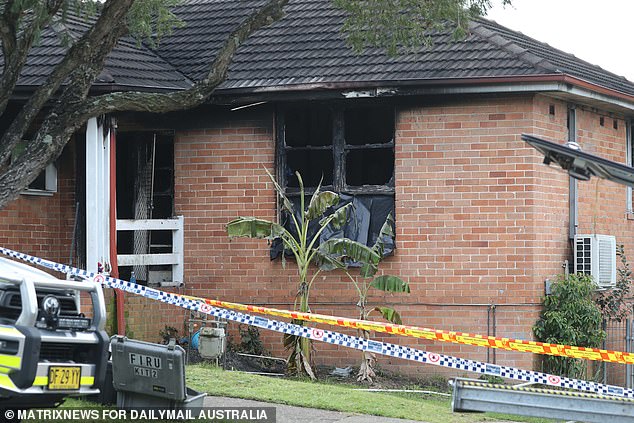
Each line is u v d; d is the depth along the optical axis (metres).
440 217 17.72
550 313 17.33
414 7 15.77
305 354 17.03
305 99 18.00
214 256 18.75
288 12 20.66
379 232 18.03
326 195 16.91
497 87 17.11
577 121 18.98
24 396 9.15
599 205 19.80
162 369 10.73
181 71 19.20
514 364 17.44
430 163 17.78
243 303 18.59
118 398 11.05
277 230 17.09
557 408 9.62
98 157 16.83
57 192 18.36
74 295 10.27
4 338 9.12
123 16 14.45
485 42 17.98
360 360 18.00
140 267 18.64
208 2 22.00
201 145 18.86
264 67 18.62
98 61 14.74
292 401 12.95
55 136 14.31
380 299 17.92
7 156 14.12
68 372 9.48
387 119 18.55
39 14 13.53
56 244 18.34
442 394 16.12
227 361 17.45
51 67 17.16
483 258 17.53
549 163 8.43
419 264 17.78
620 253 19.83
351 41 16.36
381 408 12.98
